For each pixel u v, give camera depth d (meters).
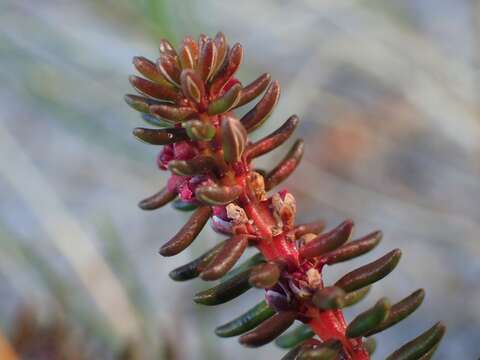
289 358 0.08
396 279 0.21
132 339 0.13
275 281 0.08
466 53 0.24
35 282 0.17
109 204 0.23
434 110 0.22
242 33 0.24
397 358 0.08
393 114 0.24
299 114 0.22
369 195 0.22
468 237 0.21
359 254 0.08
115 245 0.16
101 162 0.24
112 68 0.22
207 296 0.08
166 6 0.16
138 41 0.22
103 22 0.23
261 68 0.24
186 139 0.08
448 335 0.20
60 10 0.23
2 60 0.22
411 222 0.22
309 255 0.08
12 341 0.12
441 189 0.23
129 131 0.21
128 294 0.15
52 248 0.21
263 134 0.20
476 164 0.22
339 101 0.24
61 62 0.22
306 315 0.08
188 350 0.17
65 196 0.24
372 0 0.24
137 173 0.23
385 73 0.23
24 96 0.23
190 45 0.08
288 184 0.22
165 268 0.21
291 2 0.25
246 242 0.08
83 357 0.13
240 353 0.19
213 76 0.08
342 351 0.08
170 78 0.08
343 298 0.08
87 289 0.15
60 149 0.25
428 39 0.24
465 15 0.25
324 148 0.24
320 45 0.24
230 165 0.08
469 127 0.22
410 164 0.23
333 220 0.22
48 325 0.13
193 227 0.08
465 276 0.21
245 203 0.08
